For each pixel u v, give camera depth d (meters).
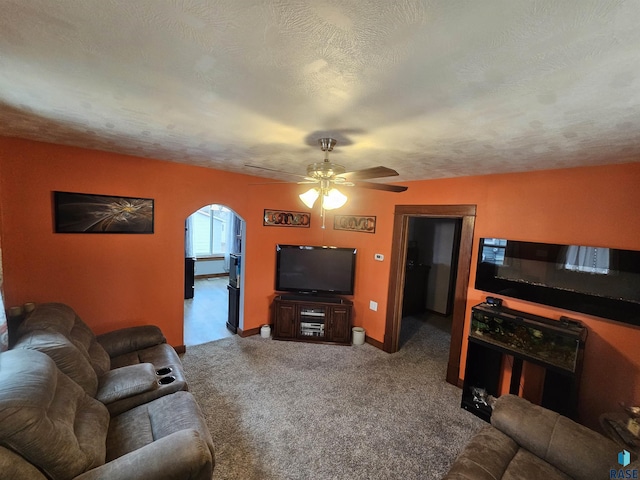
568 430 1.71
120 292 3.04
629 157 2.04
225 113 1.62
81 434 1.50
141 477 1.30
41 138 2.38
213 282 7.50
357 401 2.84
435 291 5.86
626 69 1.00
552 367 2.34
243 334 4.19
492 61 1.00
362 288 4.30
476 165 2.56
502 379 2.86
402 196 3.74
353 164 2.77
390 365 3.60
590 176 2.33
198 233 7.94
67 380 1.70
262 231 4.16
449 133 1.77
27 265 2.52
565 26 0.81
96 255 2.87
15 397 1.23
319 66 1.09
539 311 2.61
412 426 2.53
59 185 2.61
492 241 2.87
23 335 1.87
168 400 2.01
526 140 1.82
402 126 1.69
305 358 3.65
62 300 2.71
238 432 2.34
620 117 1.40
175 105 1.54
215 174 3.60
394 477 2.01
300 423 2.49
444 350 4.11
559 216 2.49
